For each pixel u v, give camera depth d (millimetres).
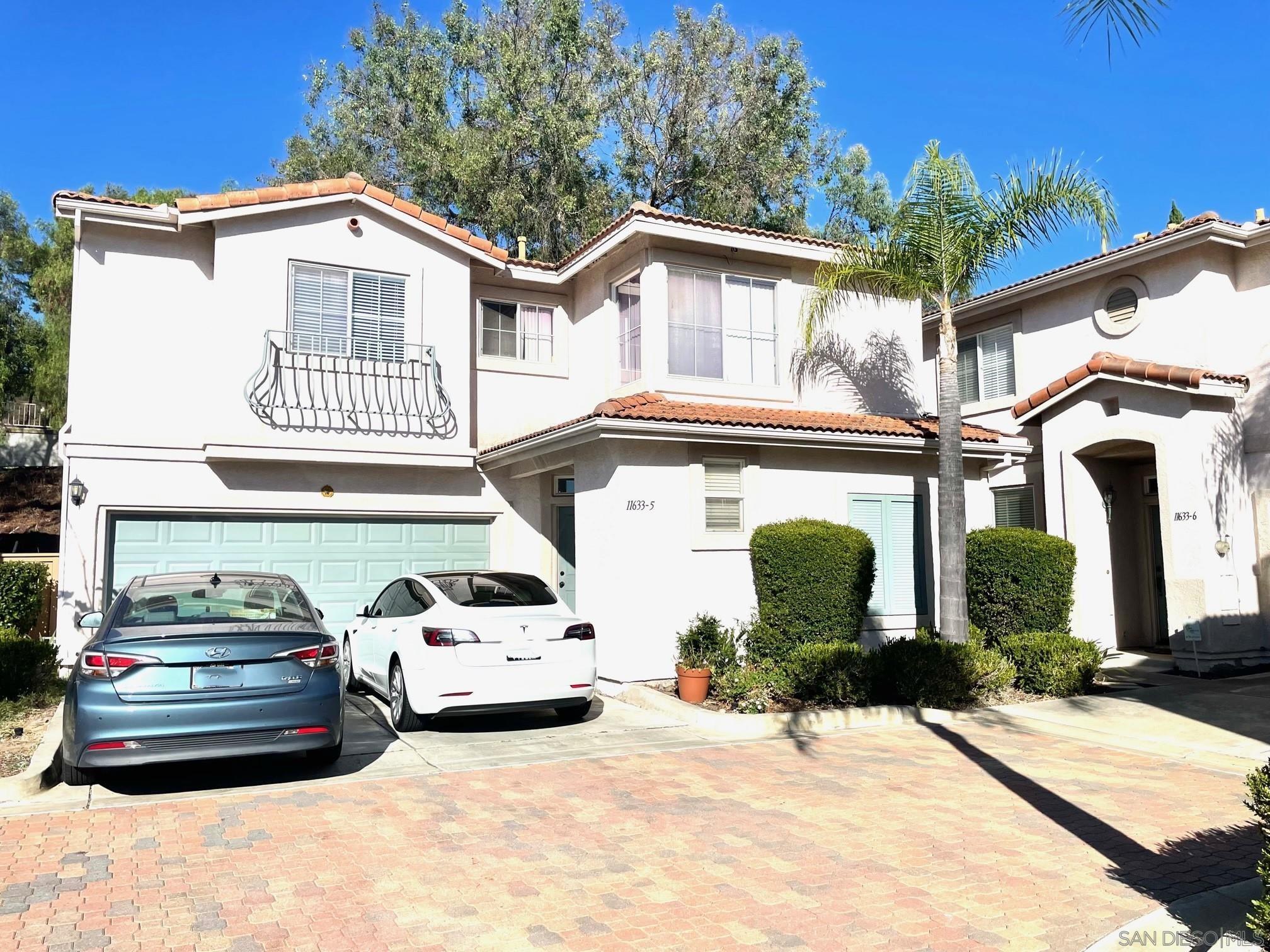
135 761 6398
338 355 13266
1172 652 13516
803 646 11156
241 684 6703
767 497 12805
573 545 15312
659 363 13508
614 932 4555
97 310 12766
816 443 12680
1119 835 6094
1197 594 12984
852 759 8250
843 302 15352
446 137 23500
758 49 25984
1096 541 14844
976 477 15734
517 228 23891
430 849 5734
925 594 14164
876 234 28281
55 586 13938
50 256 27219
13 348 29141
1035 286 16484
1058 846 5863
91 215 12539
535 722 9844
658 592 11625
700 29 25609
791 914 4789
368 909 4809
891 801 6883
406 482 14023
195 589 7816
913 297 12953
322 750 7594
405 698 9117
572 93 24797
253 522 13180
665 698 10383
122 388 12781
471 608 9086
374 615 11008
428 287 13961
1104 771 7867
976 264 12016
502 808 6605
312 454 12805
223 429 12445
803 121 26703
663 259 13727
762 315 14633
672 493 11875
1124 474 15570
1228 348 14094
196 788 7102
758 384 14430
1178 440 13305
